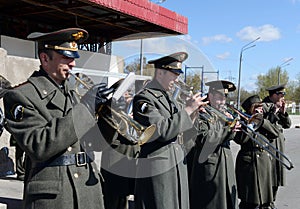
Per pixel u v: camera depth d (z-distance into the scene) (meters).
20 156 6.50
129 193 4.16
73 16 10.93
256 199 5.08
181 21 10.92
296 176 8.58
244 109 5.24
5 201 5.25
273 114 5.59
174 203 3.25
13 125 2.39
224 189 4.12
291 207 6.18
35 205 2.45
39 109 2.42
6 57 7.33
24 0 9.00
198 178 4.17
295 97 49.16
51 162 2.48
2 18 10.77
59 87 2.56
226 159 4.18
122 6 9.20
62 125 2.34
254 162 5.11
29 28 11.48
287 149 13.69
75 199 2.49
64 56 2.49
